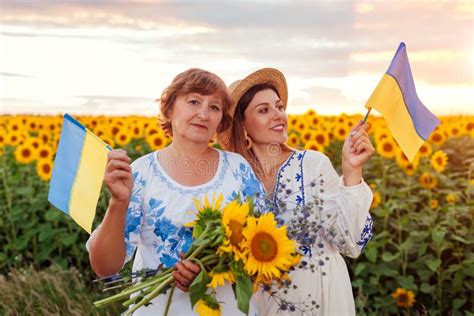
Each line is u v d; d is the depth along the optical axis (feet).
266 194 9.80
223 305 9.14
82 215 8.89
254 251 8.55
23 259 22.65
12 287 18.56
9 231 23.53
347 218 10.20
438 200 21.86
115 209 9.02
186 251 9.18
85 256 22.09
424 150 23.72
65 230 22.18
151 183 9.52
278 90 11.47
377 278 17.57
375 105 10.14
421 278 17.43
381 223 19.65
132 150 29.14
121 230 9.18
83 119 38.91
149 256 9.44
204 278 8.59
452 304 17.52
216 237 8.70
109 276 9.51
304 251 10.59
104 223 9.13
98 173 8.87
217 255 8.72
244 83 11.09
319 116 34.94
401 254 17.99
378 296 18.25
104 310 16.99
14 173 27.04
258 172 11.14
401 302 17.29
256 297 10.46
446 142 30.14
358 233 10.26
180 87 9.52
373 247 17.69
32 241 23.16
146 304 8.95
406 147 10.34
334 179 10.87
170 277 8.89
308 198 10.68
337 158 29.09
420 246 17.70
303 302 10.11
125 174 8.89
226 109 9.83
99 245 9.24
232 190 9.55
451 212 18.31
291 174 10.87
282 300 9.69
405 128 10.33
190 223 8.96
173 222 9.30
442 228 17.89
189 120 9.47
